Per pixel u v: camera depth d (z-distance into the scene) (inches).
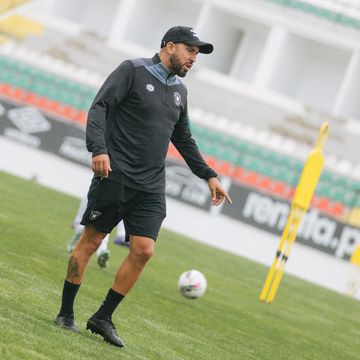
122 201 573.9
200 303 985.5
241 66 3503.9
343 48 3238.2
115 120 575.8
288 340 893.8
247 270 1631.4
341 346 957.8
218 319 898.7
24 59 2933.1
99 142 556.1
